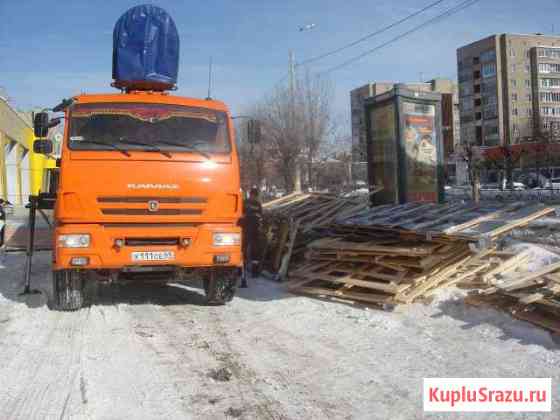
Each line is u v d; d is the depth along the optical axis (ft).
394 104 46.80
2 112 92.99
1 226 49.70
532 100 279.08
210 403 15.17
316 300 27.61
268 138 94.68
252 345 20.65
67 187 23.49
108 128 24.58
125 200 23.81
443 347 19.45
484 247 22.58
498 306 22.79
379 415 14.33
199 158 24.94
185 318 25.11
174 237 24.45
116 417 14.24
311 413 14.49
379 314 23.93
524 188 140.87
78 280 25.95
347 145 99.35
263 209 41.04
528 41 279.90
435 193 48.83
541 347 18.71
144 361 18.76
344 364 18.20
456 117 325.83
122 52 29.01
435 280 24.95
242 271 33.01
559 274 21.48
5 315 25.59
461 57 301.84
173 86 29.84
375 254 26.40
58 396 15.65
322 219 35.83
